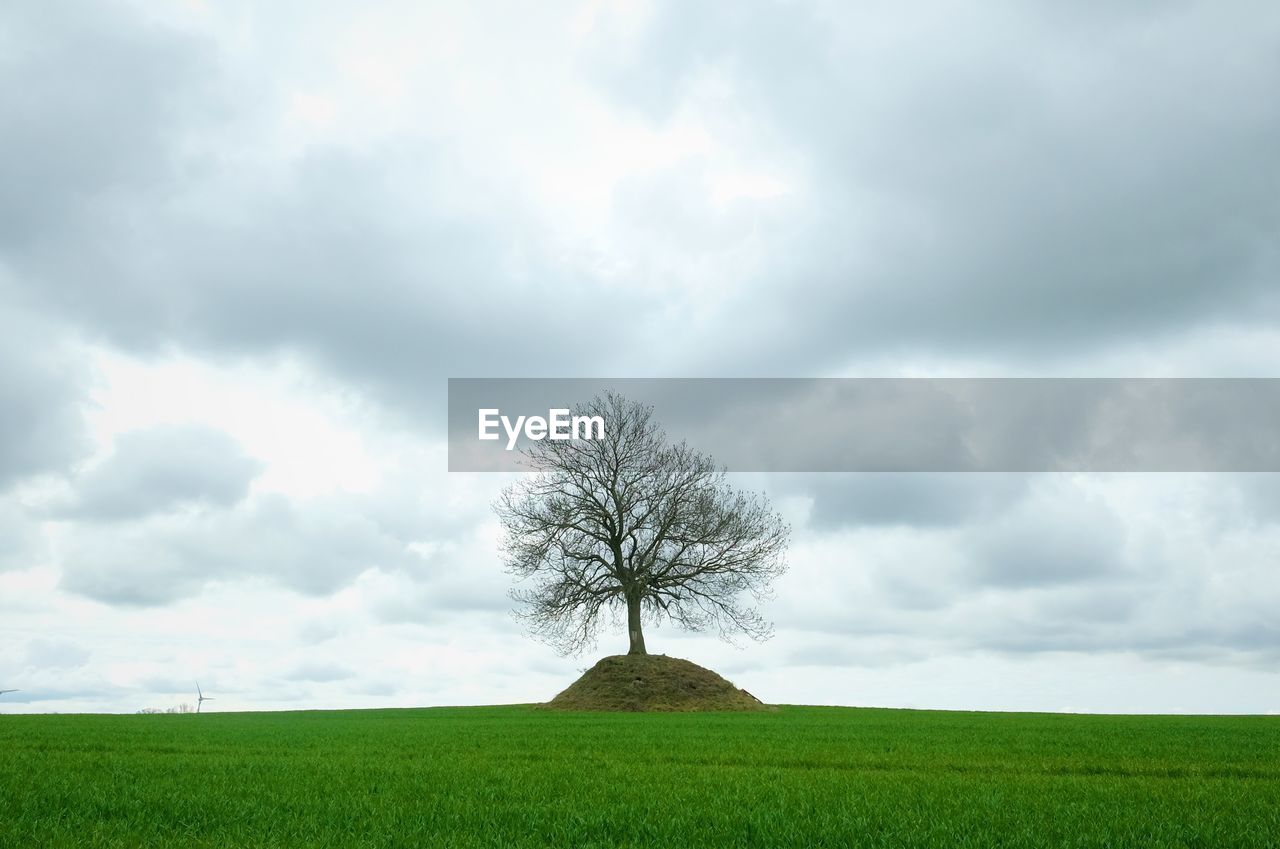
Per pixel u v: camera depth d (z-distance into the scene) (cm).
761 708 4622
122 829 799
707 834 782
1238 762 1470
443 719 3416
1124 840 736
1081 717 3747
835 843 743
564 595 4831
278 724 2889
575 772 1278
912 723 3023
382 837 747
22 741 1909
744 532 4916
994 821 825
